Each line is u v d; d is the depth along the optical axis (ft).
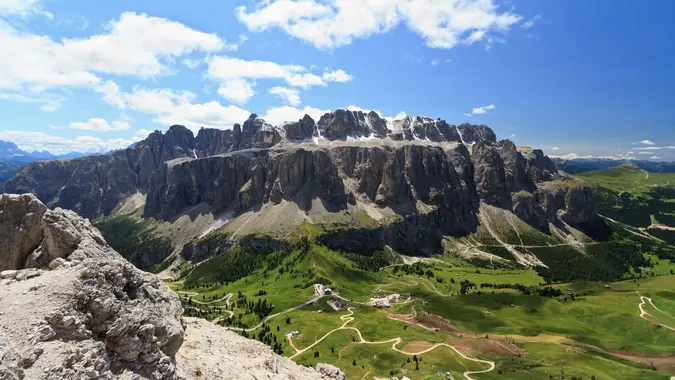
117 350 107.34
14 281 113.70
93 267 114.62
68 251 131.13
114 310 110.32
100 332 107.04
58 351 91.40
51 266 124.47
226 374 148.46
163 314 128.26
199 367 142.82
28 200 138.10
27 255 134.10
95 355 97.30
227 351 186.29
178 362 138.72
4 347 82.94
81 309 106.01
